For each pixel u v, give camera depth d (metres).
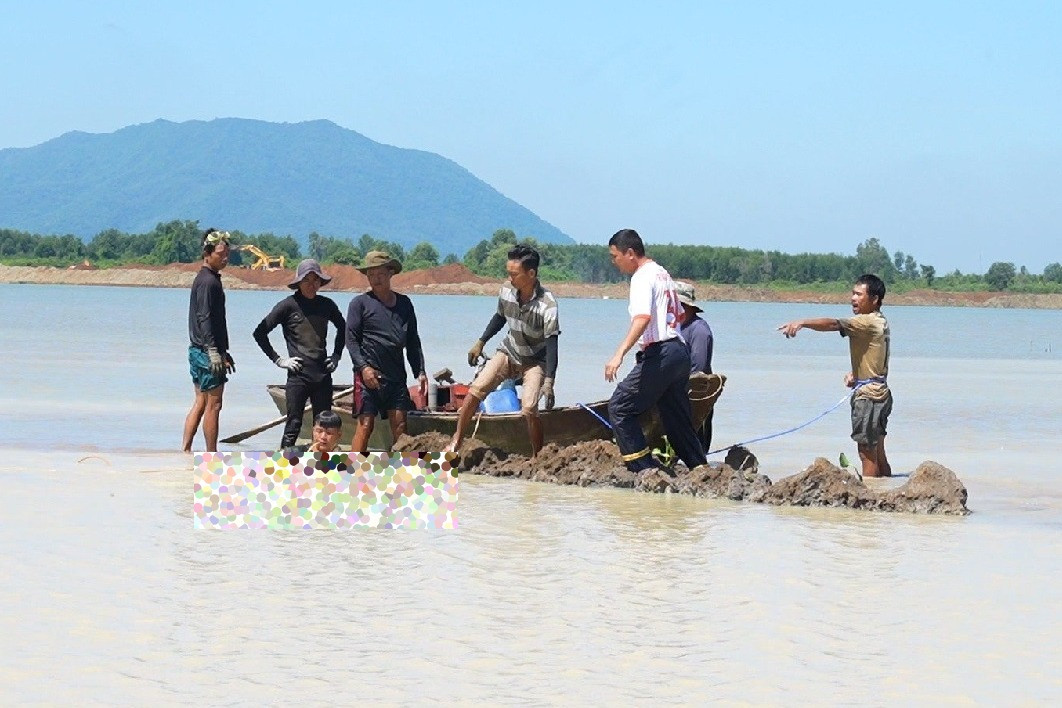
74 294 138.25
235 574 11.05
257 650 8.94
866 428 17.36
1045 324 117.44
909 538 13.22
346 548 12.24
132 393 27.45
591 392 29.91
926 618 10.03
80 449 18.69
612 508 14.85
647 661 8.84
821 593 10.78
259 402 26.83
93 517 13.42
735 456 17.41
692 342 17.48
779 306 190.38
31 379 30.50
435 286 191.12
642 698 8.11
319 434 16.34
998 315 159.12
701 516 14.41
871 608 10.31
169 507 14.06
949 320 131.00
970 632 9.66
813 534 13.38
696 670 8.67
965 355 57.09
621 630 9.57
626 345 15.81
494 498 15.51
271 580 10.88
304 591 10.54
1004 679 8.57
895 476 17.75
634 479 16.39
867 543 12.93
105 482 15.62
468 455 17.77
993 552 12.52
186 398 26.64
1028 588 11.04
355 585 10.77
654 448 17.16
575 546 12.55
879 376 17.39
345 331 18.62
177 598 10.23
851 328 17.31
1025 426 25.06
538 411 17.41
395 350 18.27
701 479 15.97
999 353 59.56
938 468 15.14
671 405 16.69
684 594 10.66
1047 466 18.98
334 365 19.00
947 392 34.25
